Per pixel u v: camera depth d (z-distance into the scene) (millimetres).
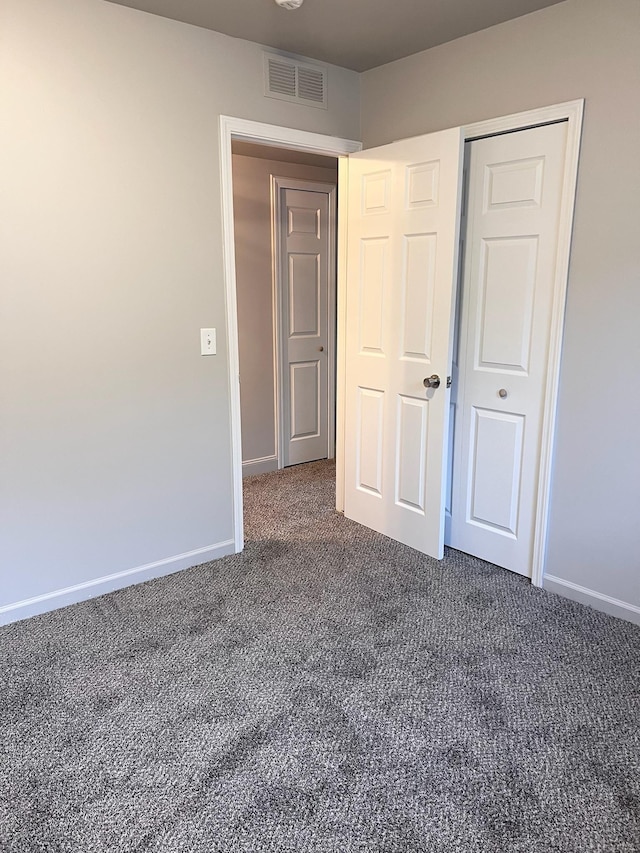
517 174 2396
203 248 2578
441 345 2635
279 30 2439
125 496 2541
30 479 2275
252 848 1379
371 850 1371
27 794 1527
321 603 2465
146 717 1801
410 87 2750
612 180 2117
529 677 1980
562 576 2510
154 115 2348
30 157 2092
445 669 2025
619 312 2172
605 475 2305
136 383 2486
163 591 2572
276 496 3756
